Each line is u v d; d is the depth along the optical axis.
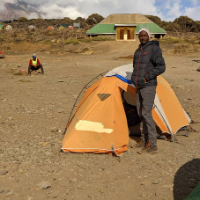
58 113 8.05
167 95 6.23
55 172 4.37
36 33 57.34
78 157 4.95
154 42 5.03
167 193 3.82
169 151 5.25
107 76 5.84
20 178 4.16
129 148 5.43
